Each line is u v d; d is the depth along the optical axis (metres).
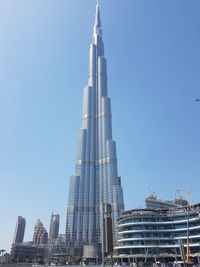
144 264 119.12
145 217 147.62
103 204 31.38
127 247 139.62
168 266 103.06
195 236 128.88
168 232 141.75
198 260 118.88
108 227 29.66
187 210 146.00
